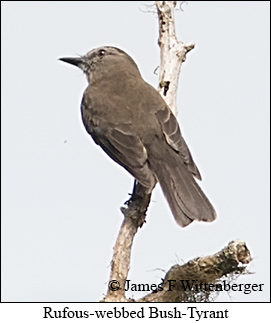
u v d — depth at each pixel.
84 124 13.10
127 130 12.29
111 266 10.60
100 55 14.08
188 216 11.50
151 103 12.47
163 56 12.67
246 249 10.15
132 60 14.20
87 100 13.11
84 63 14.38
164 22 12.70
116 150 12.30
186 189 11.78
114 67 13.74
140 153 12.05
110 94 12.97
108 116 12.55
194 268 10.45
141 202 11.22
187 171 12.02
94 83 13.73
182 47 12.66
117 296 10.41
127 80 13.20
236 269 10.27
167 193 11.80
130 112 12.45
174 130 12.23
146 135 12.20
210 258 10.36
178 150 12.12
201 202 11.63
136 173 11.83
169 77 12.60
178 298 10.58
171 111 12.45
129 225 10.93
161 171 12.03
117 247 10.72
